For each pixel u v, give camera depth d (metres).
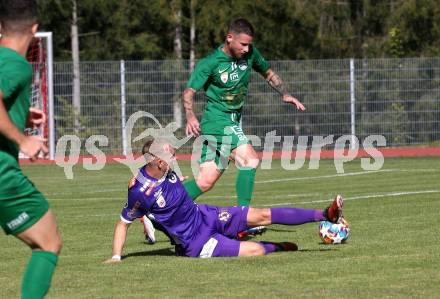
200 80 23.34
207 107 24.02
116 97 58.25
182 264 18.42
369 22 87.50
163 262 18.80
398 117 60.16
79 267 18.30
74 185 42.06
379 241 21.02
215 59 23.45
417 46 83.38
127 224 19.48
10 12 12.09
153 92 58.66
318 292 14.95
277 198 33.62
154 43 85.69
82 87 58.06
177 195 19.34
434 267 17.19
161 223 19.39
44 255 12.21
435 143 60.28
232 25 23.34
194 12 84.12
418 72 60.28
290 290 15.19
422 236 21.70
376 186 37.22
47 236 12.22
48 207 12.29
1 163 11.81
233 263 18.28
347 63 59.84
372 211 27.81
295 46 83.00
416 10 81.88
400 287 15.24
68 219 28.08
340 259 18.41
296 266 17.66
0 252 21.23
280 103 59.41
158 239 23.28
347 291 14.98
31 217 12.09
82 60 87.31
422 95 60.28
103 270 17.86
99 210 30.97
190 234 19.41
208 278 16.59
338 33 85.75
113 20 87.00
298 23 82.50
